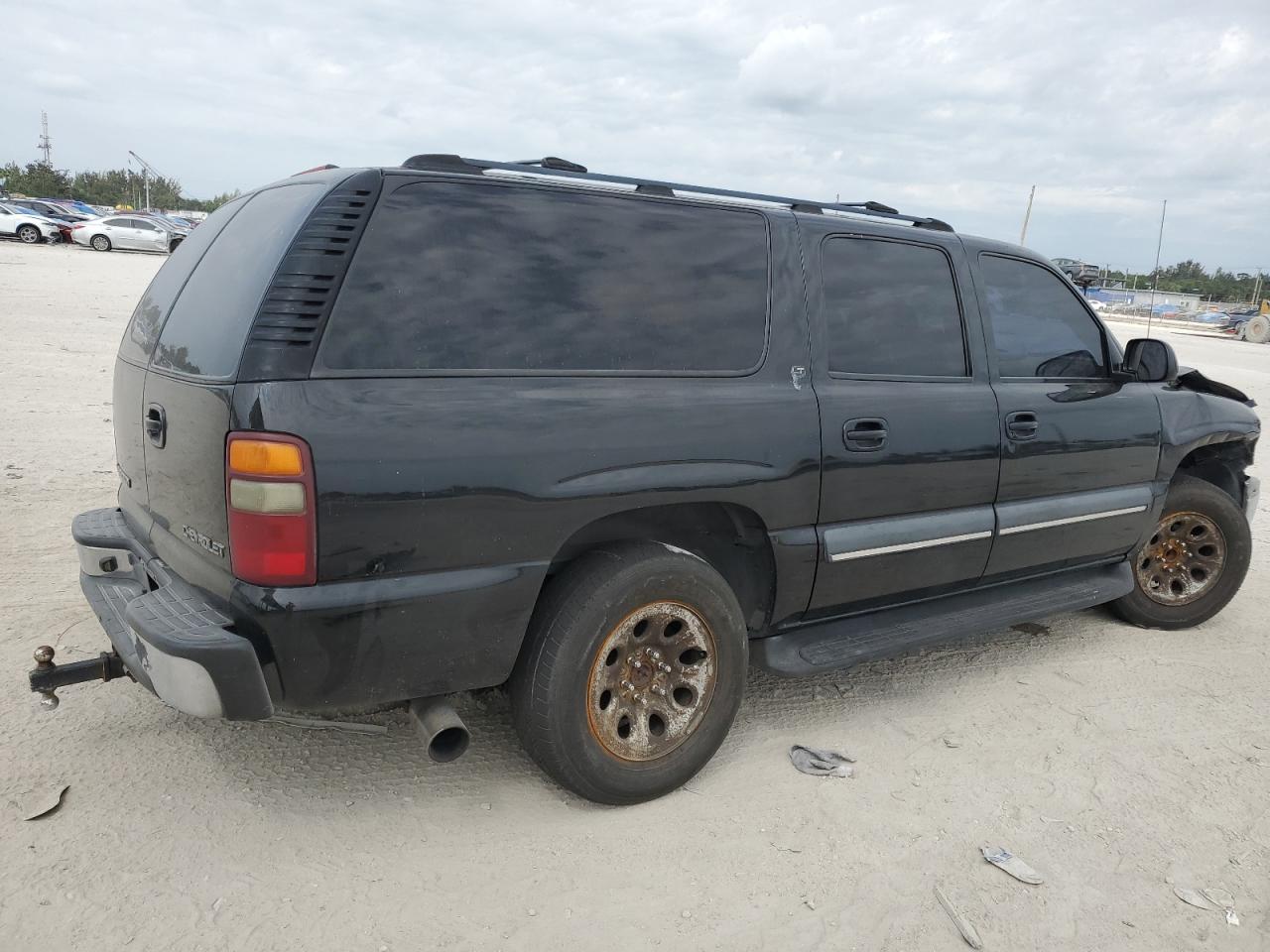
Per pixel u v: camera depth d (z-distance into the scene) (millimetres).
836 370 3373
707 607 3020
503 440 2574
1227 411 4805
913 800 3158
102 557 3170
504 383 2623
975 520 3770
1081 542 4250
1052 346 4152
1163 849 2975
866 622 3676
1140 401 4406
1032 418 3902
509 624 2680
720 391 3031
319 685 2453
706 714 3092
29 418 7711
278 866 2602
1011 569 4043
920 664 4301
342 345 2404
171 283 3137
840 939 2490
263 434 2283
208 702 2354
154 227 35188
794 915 2566
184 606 2543
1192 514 4789
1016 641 4660
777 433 3117
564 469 2674
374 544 2420
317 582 2371
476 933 2412
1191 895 2748
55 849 2596
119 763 3031
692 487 2914
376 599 2441
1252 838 3061
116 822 2732
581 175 3039
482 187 2723
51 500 5645
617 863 2729
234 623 2406
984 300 3900
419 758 3191
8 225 33688
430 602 2516
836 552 3344
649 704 2984
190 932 2334
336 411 2354
